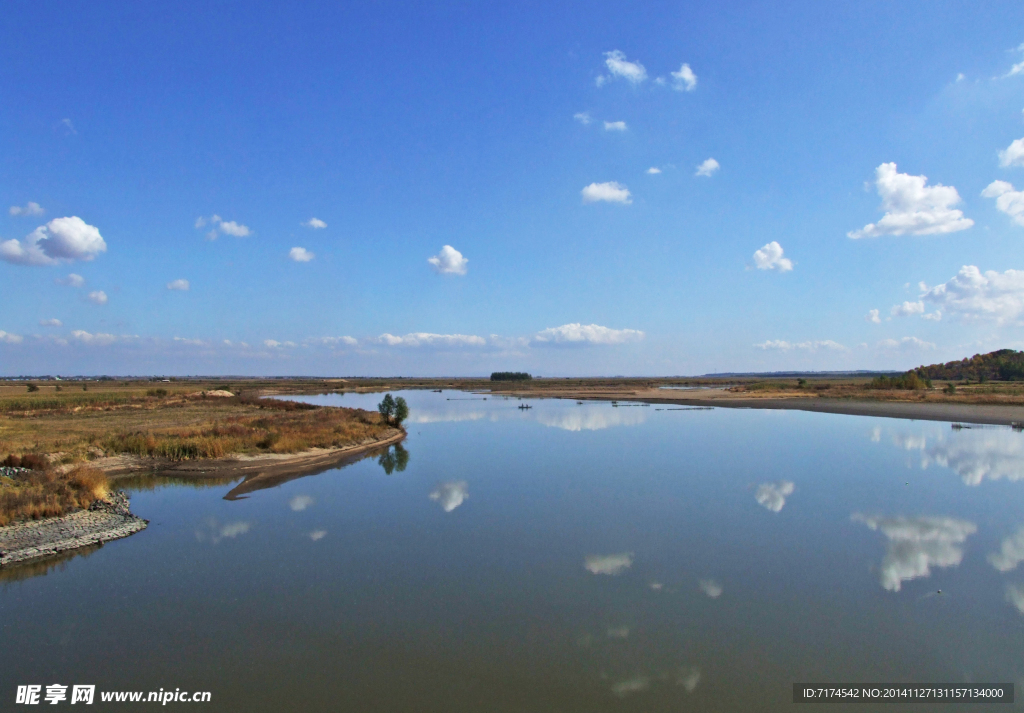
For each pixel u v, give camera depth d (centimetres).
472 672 943
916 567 1408
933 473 2586
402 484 2444
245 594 1259
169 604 1206
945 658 985
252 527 1786
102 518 1812
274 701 862
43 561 1477
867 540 1619
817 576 1353
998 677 925
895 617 1138
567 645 1033
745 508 1977
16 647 1025
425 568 1420
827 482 2395
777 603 1205
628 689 891
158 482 2523
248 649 1018
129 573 1390
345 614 1158
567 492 2252
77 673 938
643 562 1456
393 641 1046
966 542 1594
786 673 939
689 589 1283
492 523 1817
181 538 1673
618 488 2314
